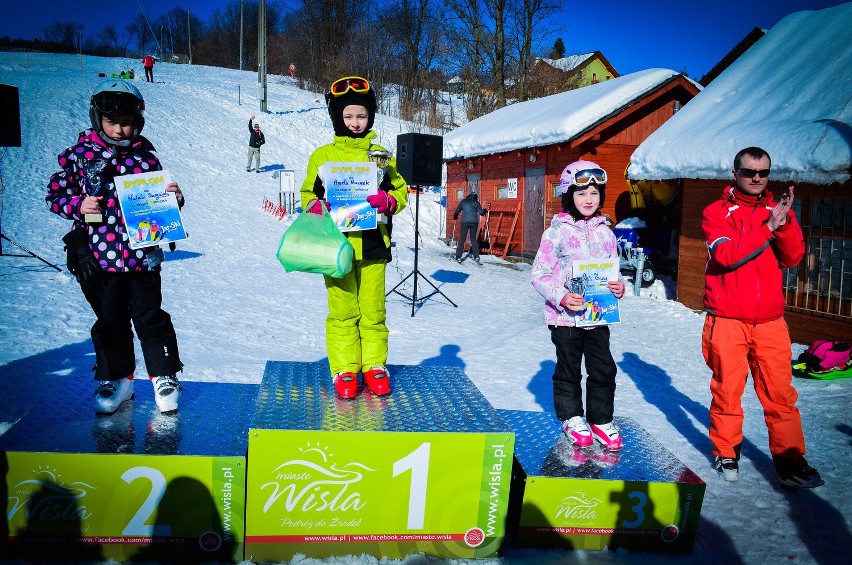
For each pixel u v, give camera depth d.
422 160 9.47
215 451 2.71
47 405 3.26
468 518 2.88
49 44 77.81
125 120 3.04
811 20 10.75
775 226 3.55
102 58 50.62
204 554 2.74
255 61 87.44
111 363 3.15
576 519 3.02
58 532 2.64
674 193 13.91
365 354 3.41
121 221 3.06
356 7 57.19
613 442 3.36
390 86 50.62
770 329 3.76
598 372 3.38
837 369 6.47
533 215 17.23
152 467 2.64
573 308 3.20
